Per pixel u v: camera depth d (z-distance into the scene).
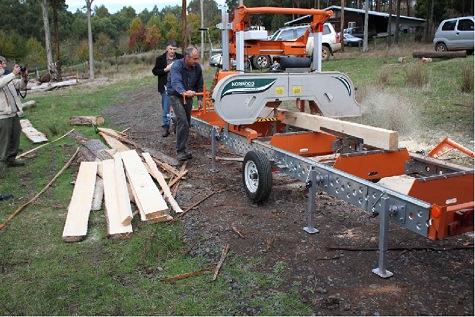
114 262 3.81
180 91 6.37
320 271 3.56
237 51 5.91
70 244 4.18
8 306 3.19
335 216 4.67
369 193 3.46
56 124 10.20
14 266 3.80
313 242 4.08
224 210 4.95
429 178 3.55
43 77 24.69
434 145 6.96
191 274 3.57
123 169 5.95
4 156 6.46
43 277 3.60
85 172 5.96
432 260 3.68
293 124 5.89
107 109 13.03
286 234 4.27
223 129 6.01
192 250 4.02
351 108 5.95
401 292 3.22
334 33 20.06
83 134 9.16
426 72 11.88
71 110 12.88
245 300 3.21
